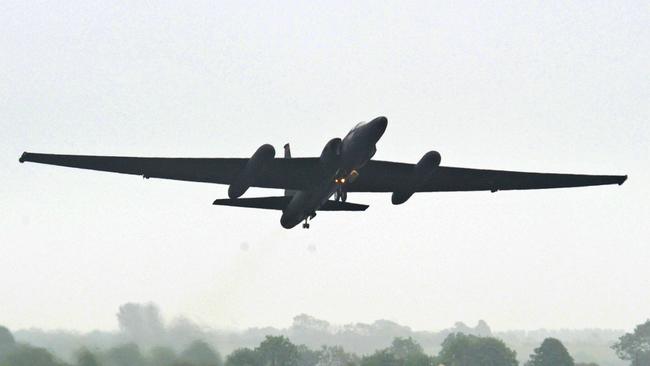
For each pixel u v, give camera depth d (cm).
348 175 10719
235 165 11088
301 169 11062
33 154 10375
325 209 12381
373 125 10094
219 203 12094
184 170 11206
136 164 10956
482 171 12125
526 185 12469
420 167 11106
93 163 10788
